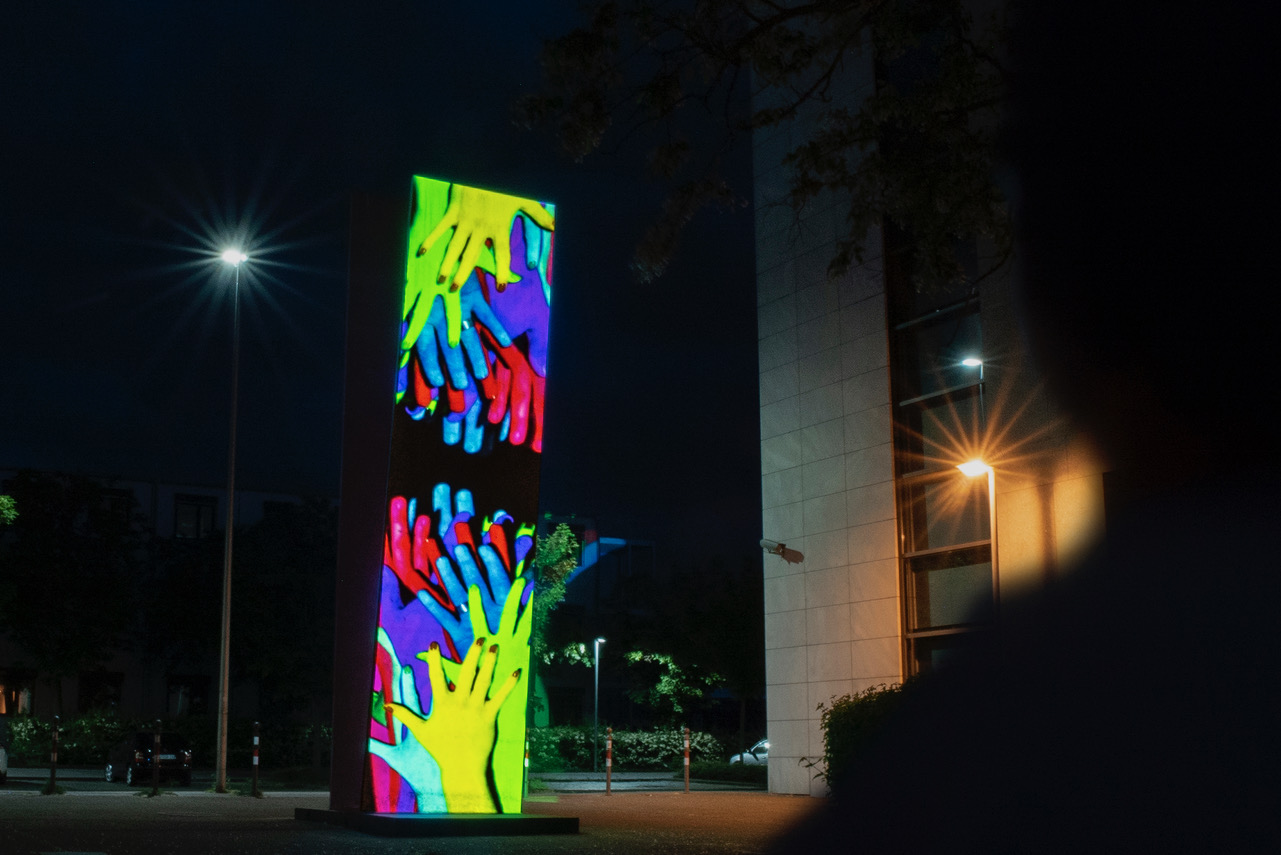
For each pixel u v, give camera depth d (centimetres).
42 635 4712
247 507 5812
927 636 2044
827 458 2336
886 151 1259
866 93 2191
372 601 1452
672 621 4853
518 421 1432
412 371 1388
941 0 1163
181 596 4941
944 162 1198
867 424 2239
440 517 1380
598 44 1146
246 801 2095
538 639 3119
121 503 5006
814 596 2342
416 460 1377
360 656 1441
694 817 1620
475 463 1405
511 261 1459
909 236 2188
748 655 4662
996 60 1110
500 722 1375
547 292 1470
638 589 5159
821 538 2334
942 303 2095
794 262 2464
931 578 2066
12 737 4241
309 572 4803
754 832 1328
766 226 2555
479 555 1394
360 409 1477
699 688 4822
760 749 3956
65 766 4172
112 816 1559
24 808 1733
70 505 4834
